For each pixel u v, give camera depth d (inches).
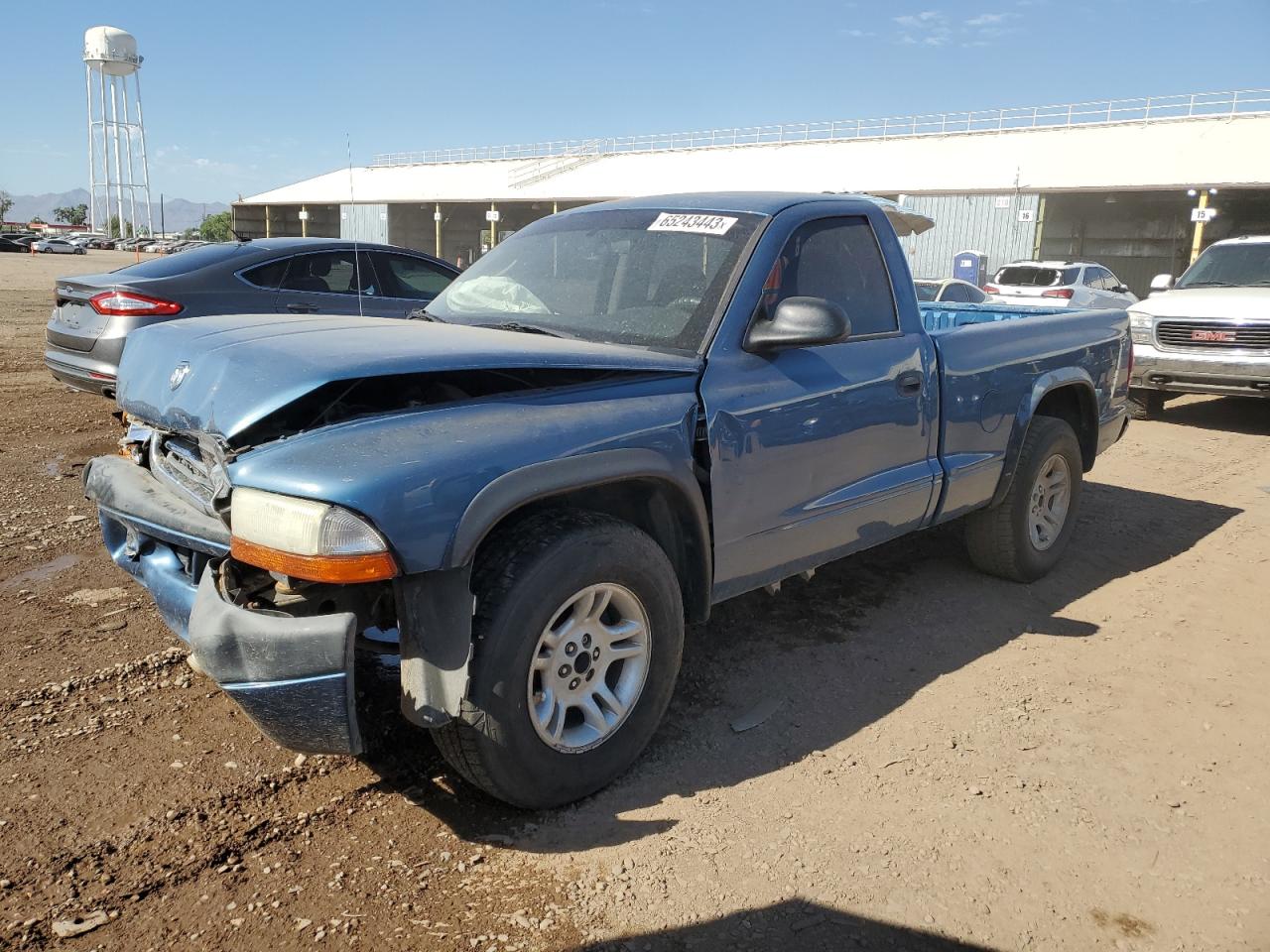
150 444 124.0
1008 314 232.1
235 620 93.0
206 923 91.5
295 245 300.7
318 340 110.6
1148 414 400.2
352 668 91.7
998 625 171.6
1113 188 1165.7
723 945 90.5
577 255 148.8
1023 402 180.4
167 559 119.6
